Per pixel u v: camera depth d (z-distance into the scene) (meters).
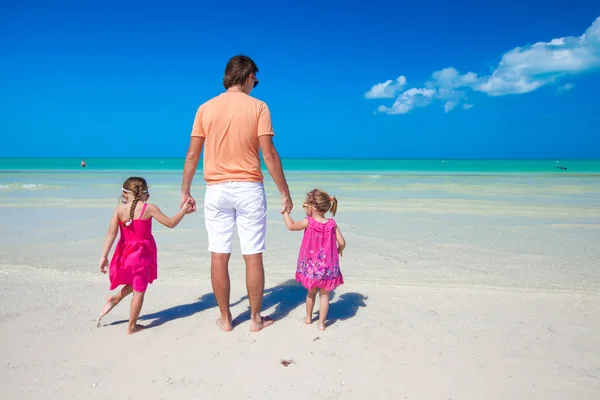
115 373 2.83
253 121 3.43
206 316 3.86
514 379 2.78
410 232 7.68
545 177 25.55
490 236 7.37
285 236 7.33
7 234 7.24
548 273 5.18
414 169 39.88
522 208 10.73
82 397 2.55
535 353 3.13
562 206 11.20
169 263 5.63
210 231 3.53
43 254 5.96
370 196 13.45
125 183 3.62
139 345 3.25
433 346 3.24
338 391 2.63
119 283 3.51
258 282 3.52
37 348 3.17
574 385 2.71
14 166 41.88
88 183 17.88
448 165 55.34
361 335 3.45
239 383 2.71
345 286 4.70
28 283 4.69
